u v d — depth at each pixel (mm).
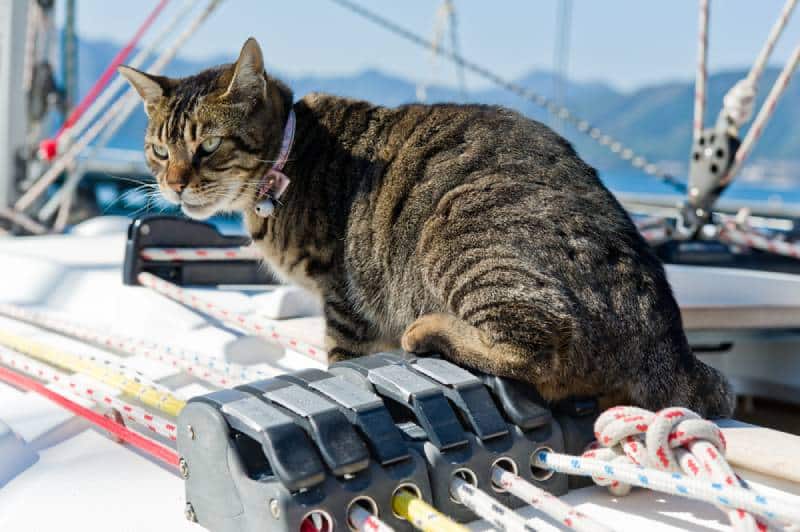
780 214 5770
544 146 2504
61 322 2711
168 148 3021
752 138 3623
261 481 1493
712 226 3807
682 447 1608
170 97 3059
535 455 1743
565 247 2193
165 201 3236
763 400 3533
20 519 1668
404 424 1742
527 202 2309
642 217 4129
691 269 3453
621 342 2098
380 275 2635
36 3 5164
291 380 1707
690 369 2145
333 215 2750
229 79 2973
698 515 1664
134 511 1692
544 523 1523
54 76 5336
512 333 2090
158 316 2967
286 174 2891
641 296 2150
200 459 1599
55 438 2031
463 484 1599
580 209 2277
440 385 1760
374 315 2719
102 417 1971
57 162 4781
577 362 2072
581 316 2092
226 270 3523
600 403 2104
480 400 1738
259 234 2959
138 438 1855
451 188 2451
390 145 2695
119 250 3768
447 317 2223
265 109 2947
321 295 2855
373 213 2627
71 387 2111
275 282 3600
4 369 2422
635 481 1510
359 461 1500
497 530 1604
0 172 4926
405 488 1559
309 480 1451
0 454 1886
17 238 4145
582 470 1613
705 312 2979
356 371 1805
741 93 3557
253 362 2754
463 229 2350
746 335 3180
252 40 2887
